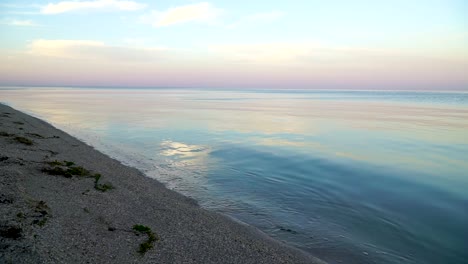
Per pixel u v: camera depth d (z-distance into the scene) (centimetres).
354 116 4919
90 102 7738
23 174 992
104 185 1071
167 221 860
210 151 2044
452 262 782
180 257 670
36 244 589
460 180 1491
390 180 1473
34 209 730
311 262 731
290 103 9231
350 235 905
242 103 8888
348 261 764
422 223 1002
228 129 3177
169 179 1394
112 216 820
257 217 1012
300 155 1970
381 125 3716
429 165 1784
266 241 818
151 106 6762
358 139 2672
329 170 1630
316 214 1052
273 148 2184
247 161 1781
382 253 810
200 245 739
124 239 703
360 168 1681
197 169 1586
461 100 12581
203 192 1238
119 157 1800
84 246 633
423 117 4812
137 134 2730
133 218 838
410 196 1259
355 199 1206
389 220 1019
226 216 991
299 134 2908
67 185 1002
